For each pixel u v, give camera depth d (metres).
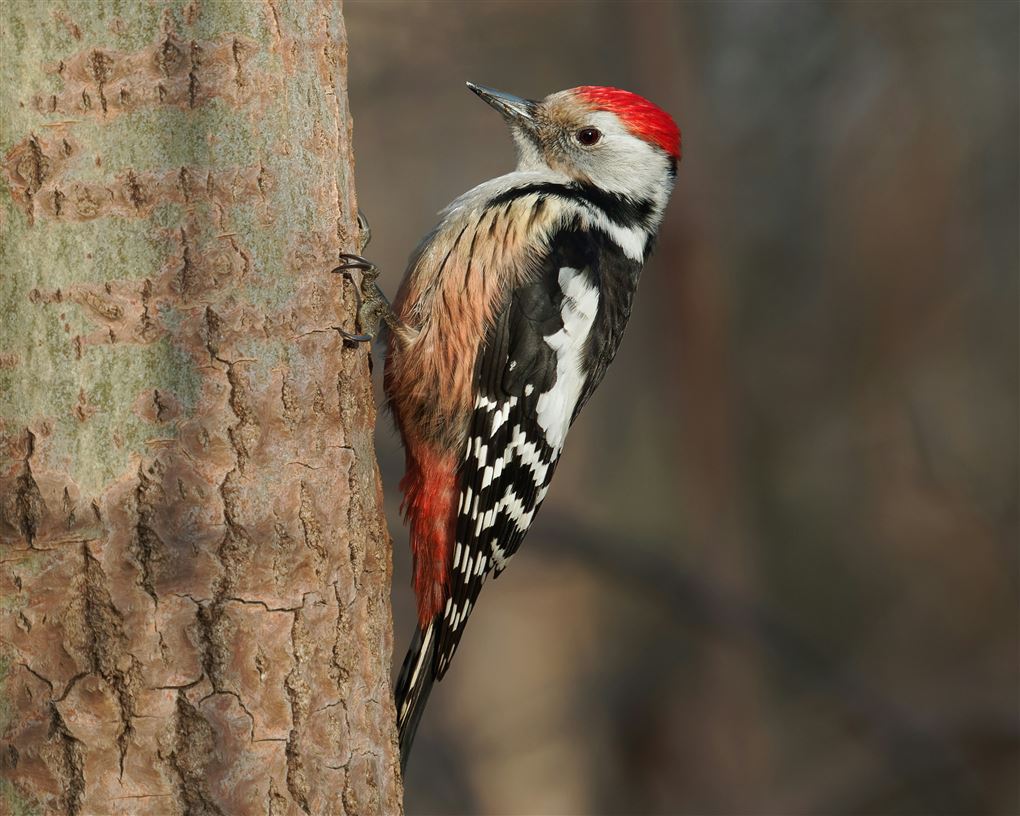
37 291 4.63
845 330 16.69
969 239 16.72
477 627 15.14
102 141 4.70
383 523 5.55
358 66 15.34
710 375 15.35
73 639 4.62
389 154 15.80
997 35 16.16
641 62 15.20
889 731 14.47
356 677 5.20
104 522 4.65
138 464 4.70
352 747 5.14
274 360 4.98
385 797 5.34
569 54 15.41
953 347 16.77
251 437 4.91
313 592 5.04
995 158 16.58
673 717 15.20
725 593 14.30
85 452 4.65
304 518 5.02
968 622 16.50
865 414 16.69
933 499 16.72
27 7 4.63
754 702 15.20
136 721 4.65
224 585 4.82
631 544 14.29
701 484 15.31
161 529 4.71
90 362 4.66
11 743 4.60
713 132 15.57
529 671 15.07
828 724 15.87
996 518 16.55
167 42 4.79
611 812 15.04
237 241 4.91
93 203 4.68
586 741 15.06
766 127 16.30
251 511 4.88
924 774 14.42
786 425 16.67
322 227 5.20
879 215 16.55
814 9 16.05
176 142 4.80
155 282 4.74
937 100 16.34
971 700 15.90
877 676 16.31
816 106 16.28
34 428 4.61
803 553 16.66
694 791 14.96
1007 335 16.67
